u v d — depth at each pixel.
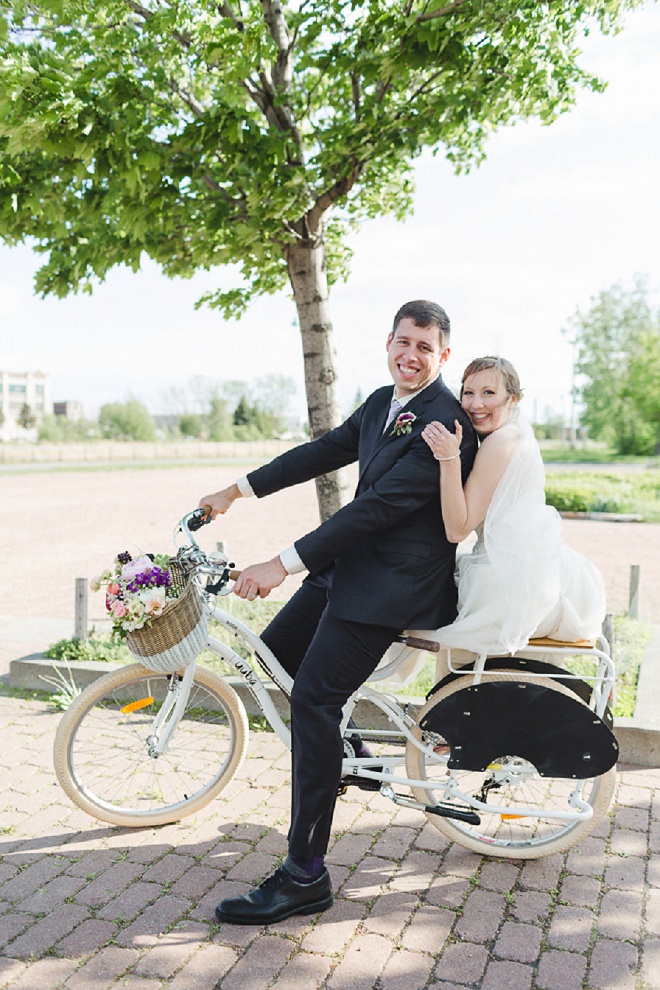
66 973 2.30
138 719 4.00
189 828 3.13
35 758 3.76
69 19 3.83
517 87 4.44
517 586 2.52
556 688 2.70
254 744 3.90
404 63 3.99
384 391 2.81
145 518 14.73
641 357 50.53
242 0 4.71
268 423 85.06
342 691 2.59
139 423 80.25
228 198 4.67
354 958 2.36
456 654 2.83
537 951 2.39
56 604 7.27
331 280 6.58
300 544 2.50
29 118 3.60
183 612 2.62
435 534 2.58
